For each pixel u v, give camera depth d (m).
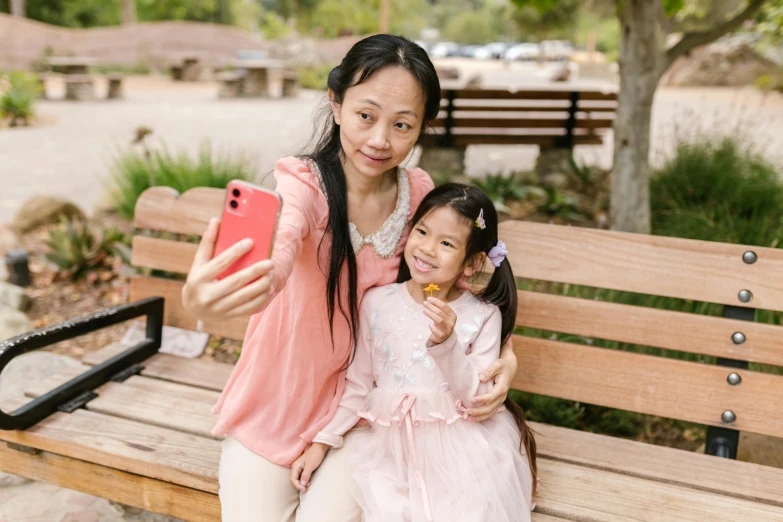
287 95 16.33
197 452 1.78
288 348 1.67
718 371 1.91
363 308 1.80
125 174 4.80
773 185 4.77
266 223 1.26
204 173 4.41
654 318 1.96
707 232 3.96
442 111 6.19
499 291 1.87
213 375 2.21
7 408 1.91
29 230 4.95
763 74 17.38
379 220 1.78
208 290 1.20
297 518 1.59
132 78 20.17
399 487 1.56
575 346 2.03
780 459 2.27
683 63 20.14
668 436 2.66
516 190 5.74
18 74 13.23
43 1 23.48
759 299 1.88
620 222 4.42
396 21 37.97
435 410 1.65
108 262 4.28
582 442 1.96
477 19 60.59
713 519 1.63
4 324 3.31
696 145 5.42
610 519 1.62
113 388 2.10
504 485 1.55
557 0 4.40
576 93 6.37
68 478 1.85
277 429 1.68
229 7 31.50
